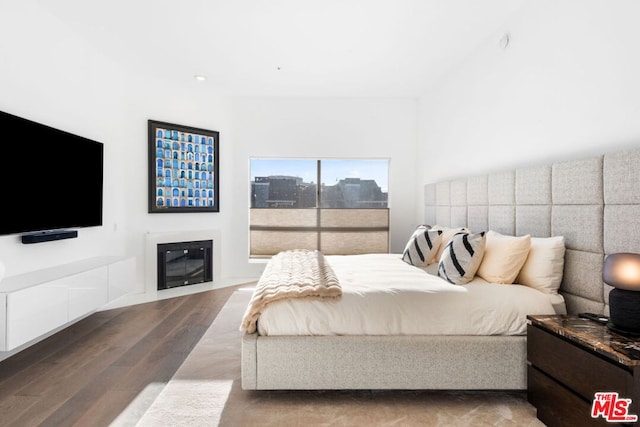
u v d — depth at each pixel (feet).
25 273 8.90
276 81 14.56
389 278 7.91
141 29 10.43
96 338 9.35
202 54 12.08
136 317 11.16
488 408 6.19
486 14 9.35
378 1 8.89
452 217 12.04
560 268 6.95
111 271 10.58
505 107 9.65
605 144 6.53
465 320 6.46
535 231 7.93
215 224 16.43
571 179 6.87
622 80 6.18
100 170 11.78
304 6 9.15
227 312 11.66
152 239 14.28
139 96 13.99
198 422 5.68
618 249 5.88
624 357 4.19
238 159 16.83
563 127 7.54
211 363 7.85
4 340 6.90
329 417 5.87
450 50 11.53
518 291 6.73
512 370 6.38
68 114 10.53
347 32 10.48
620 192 5.84
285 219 17.30
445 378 6.39
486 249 7.83
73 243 10.77
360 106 16.88
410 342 6.36
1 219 7.97
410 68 13.05
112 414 5.90
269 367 6.36
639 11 5.86
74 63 10.73
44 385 6.86
